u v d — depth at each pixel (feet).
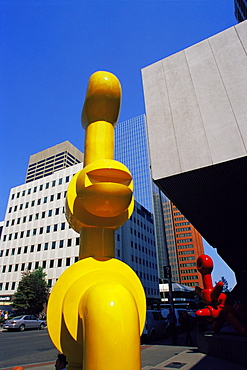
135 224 156.97
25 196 140.97
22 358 25.95
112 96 4.40
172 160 27.89
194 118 28.48
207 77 29.66
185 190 30.48
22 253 123.85
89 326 2.51
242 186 29.45
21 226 132.46
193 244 311.06
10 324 57.98
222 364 18.92
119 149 311.68
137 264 144.15
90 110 4.47
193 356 23.30
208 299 22.12
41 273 102.53
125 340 2.38
